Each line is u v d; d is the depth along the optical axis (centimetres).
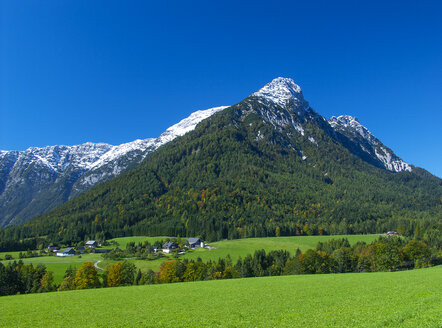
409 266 12125
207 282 7869
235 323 3319
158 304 4881
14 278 9962
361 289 5209
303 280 7156
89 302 5375
